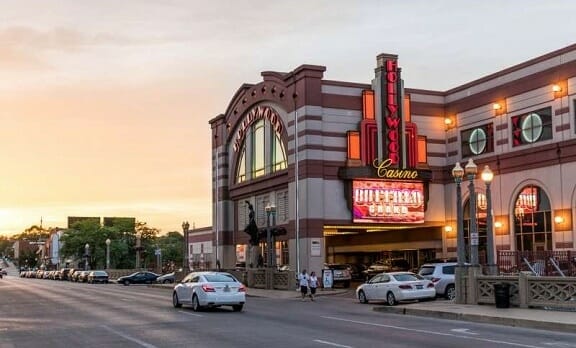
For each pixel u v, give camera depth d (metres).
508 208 41.06
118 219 115.25
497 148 42.34
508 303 23.56
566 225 36.75
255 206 52.88
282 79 46.81
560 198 37.22
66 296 39.72
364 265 53.84
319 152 43.69
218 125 58.97
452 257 43.94
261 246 52.41
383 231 53.88
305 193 43.22
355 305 29.78
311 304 30.62
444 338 16.31
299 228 43.72
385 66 45.75
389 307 25.41
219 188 57.88
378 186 44.72
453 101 46.88
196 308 26.14
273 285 43.28
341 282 45.41
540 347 14.51
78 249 104.25
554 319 19.22
